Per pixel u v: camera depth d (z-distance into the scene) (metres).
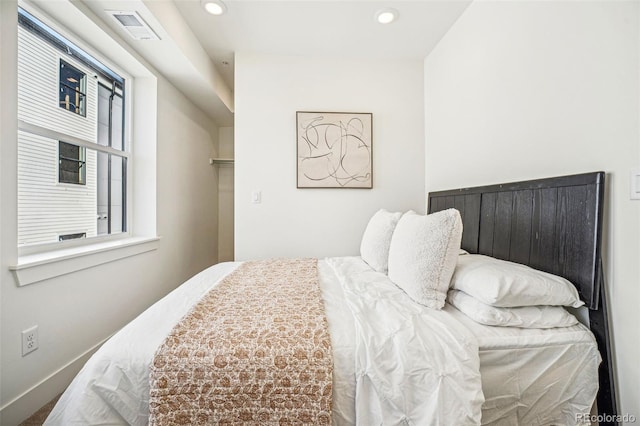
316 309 1.08
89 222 1.83
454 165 2.02
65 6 1.41
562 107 1.16
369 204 2.48
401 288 1.33
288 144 2.41
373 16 1.92
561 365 0.94
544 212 1.20
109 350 0.84
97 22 1.57
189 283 1.48
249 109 2.38
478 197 1.67
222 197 3.94
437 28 2.05
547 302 1.00
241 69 2.36
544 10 1.25
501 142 1.53
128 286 1.95
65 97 1.63
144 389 0.80
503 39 1.51
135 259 2.03
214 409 0.78
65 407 0.78
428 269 1.16
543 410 0.93
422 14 1.89
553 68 1.20
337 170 2.43
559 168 1.18
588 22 1.05
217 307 1.10
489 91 1.63
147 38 1.78
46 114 1.51
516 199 1.37
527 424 0.92
